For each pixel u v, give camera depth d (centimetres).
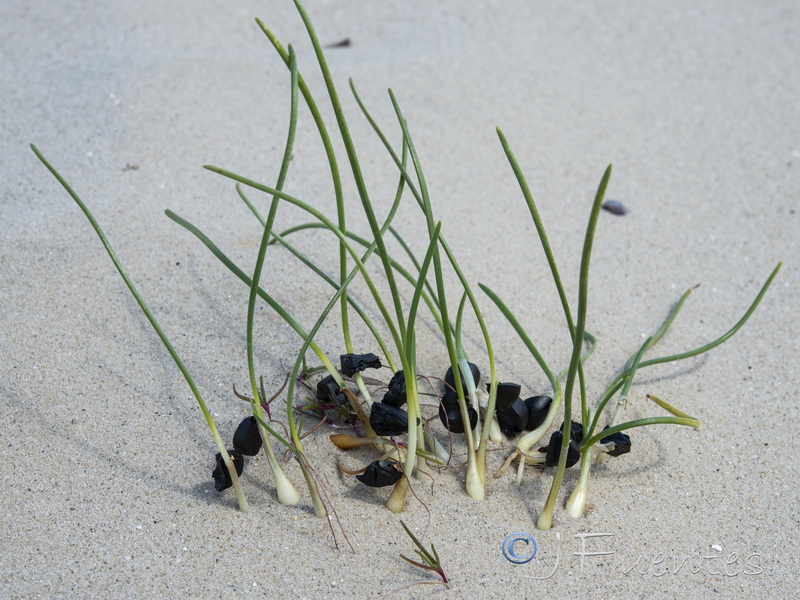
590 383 48
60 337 47
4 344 46
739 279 54
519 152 62
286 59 37
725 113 68
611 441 42
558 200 59
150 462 42
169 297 49
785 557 41
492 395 42
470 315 50
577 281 53
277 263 52
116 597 38
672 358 44
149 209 55
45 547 39
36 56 66
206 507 41
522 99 68
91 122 61
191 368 46
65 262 50
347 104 65
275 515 41
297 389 45
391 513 41
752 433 46
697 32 80
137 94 64
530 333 50
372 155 61
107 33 71
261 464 42
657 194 60
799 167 63
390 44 74
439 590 39
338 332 48
